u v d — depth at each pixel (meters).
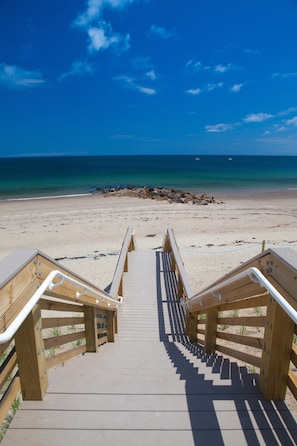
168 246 10.77
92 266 10.66
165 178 51.09
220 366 3.08
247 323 2.81
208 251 12.19
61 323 2.88
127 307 6.59
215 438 1.94
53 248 13.34
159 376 2.75
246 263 2.54
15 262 1.84
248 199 30.14
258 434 1.96
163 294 7.30
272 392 2.24
